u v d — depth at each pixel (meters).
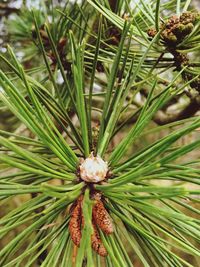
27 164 0.20
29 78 0.23
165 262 0.21
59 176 0.19
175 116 0.39
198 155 0.57
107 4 0.31
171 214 0.17
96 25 0.35
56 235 0.20
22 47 0.49
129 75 0.24
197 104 0.36
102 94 0.33
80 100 0.20
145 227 0.22
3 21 0.51
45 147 0.23
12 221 0.20
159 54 0.29
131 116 0.24
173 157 0.17
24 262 0.58
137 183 0.22
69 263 0.20
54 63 0.37
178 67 0.28
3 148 0.22
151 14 0.28
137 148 0.59
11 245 0.19
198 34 0.27
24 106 0.18
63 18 0.36
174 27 0.26
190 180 0.20
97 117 0.42
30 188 0.18
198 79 0.28
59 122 0.23
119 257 0.18
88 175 0.20
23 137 0.23
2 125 0.65
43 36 0.38
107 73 0.32
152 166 0.16
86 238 0.16
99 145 0.22
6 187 0.18
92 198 0.20
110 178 0.21
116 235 0.21
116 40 0.34
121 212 0.22
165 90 0.21
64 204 0.20
